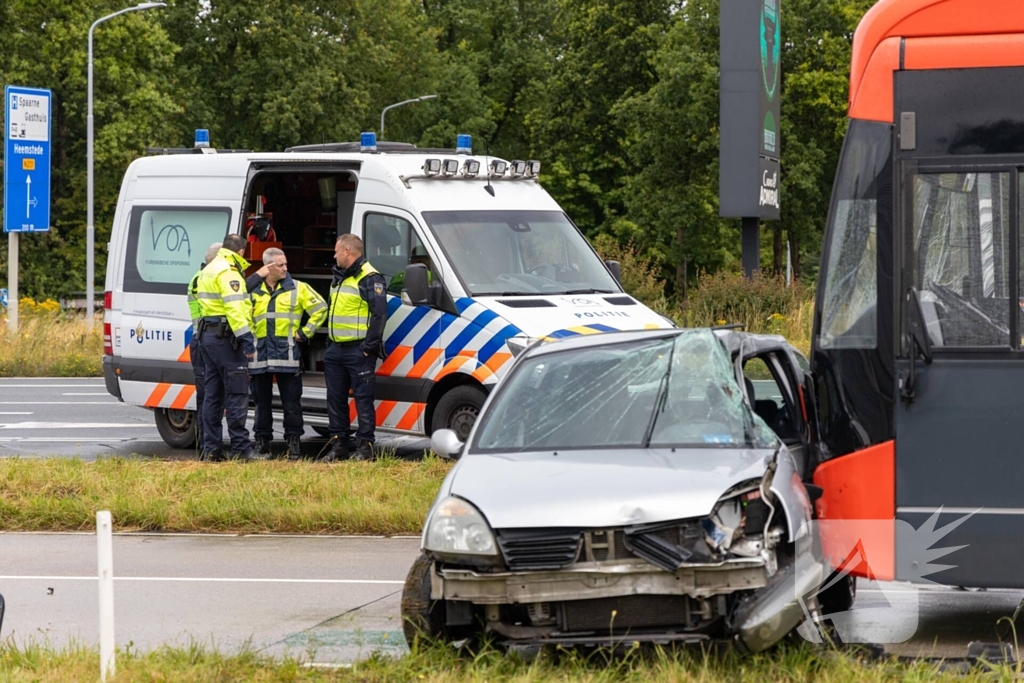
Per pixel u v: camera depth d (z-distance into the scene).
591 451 16.56
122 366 36.06
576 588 14.62
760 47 52.06
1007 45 16.72
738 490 14.91
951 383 16.70
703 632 14.62
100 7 125.75
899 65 17.03
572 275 31.77
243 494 26.69
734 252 127.94
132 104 125.44
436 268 30.38
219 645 17.44
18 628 18.83
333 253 36.19
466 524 15.02
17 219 68.88
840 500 17.08
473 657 15.20
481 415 17.81
